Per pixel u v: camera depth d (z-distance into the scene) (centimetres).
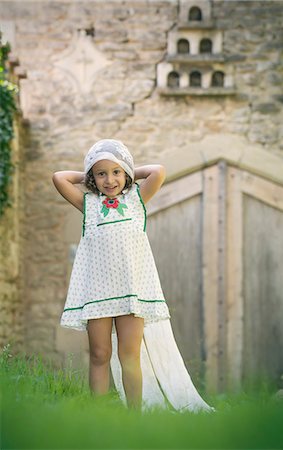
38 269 820
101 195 391
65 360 802
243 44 834
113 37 837
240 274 819
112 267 373
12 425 245
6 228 757
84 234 385
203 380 803
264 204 823
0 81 744
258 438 233
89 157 387
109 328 376
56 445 221
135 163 827
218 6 835
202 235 823
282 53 832
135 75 834
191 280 821
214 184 826
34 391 356
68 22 838
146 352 403
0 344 731
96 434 232
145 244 384
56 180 399
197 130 831
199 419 281
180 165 824
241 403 438
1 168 741
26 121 827
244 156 823
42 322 814
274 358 807
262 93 831
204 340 811
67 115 834
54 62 838
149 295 377
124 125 832
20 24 838
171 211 827
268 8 834
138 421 269
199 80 839
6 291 757
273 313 812
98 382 372
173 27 834
